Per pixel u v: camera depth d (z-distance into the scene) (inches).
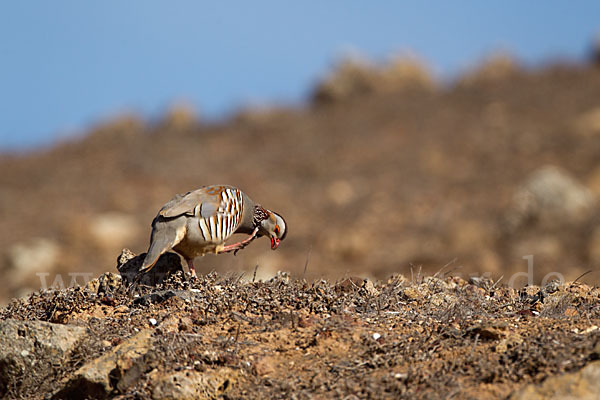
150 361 782.5
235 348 823.7
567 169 3432.6
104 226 3046.3
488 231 2733.8
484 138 4042.8
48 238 3019.2
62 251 2842.0
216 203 1050.1
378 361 789.2
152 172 3971.5
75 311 960.3
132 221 3223.4
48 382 820.0
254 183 3705.7
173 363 792.9
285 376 780.6
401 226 2942.9
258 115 5098.4
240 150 4382.4
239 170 3937.0
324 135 4451.3
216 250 1077.1
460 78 5615.2
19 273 2655.0
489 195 3223.4
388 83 5600.4
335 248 2642.7
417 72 5684.1
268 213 1221.7
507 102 4714.6
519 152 3762.3
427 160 3794.3
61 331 832.9
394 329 879.7
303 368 795.4
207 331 883.4
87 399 780.0
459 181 3481.8
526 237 2650.1
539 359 743.7
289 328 884.6
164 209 1012.5
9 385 818.8
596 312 908.0
